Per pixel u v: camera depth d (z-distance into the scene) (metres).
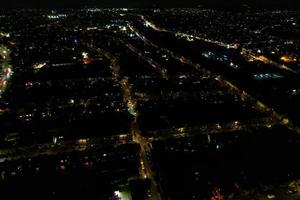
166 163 130.38
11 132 158.62
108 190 117.31
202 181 120.56
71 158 134.75
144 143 149.50
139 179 122.19
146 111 176.88
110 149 140.25
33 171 127.88
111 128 159.25
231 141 145.38
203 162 131.25
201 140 146.50
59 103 196.75
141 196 114.50
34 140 150.38
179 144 143.12
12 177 124.88
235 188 117.56
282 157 134.12
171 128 159.50
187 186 118.31
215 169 126.94
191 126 161.75
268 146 141.75
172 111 176.50
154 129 157.88
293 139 147.12
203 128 161.38
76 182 121.12
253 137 148.62
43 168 129.25
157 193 116.62
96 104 191.38
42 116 174.62
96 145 148.75
